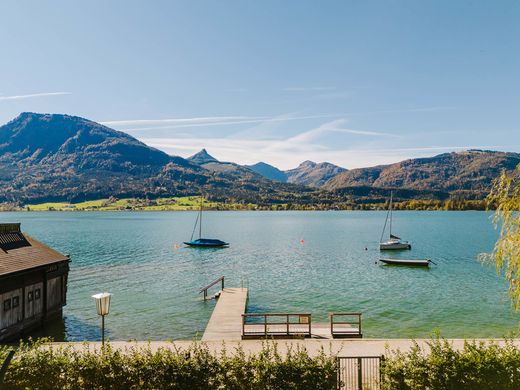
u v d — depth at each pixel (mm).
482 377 17328
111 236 135500
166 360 18266
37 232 150125
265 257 87062
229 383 17875
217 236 140750
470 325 38594
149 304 46875
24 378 18281
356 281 60125
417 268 71688
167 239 126500
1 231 36406
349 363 24078
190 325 39188
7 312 31719
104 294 23062
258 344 28641
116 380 18125
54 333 36250
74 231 156125
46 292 36969
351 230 167750
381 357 19016
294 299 49000
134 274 66188
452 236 137500
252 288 55469
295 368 17797
